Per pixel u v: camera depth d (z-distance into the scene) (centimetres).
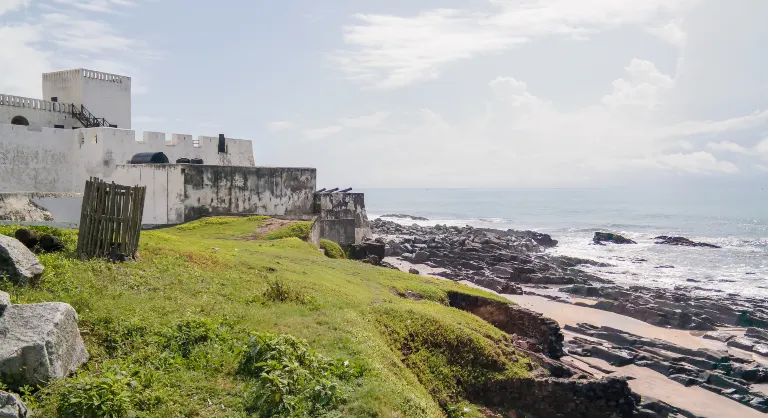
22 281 1312
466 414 1728
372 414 1067
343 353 1368
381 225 9475
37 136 4175
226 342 1280
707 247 7700
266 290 1855
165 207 4069
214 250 2489
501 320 2775
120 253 1794
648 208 17875
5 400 812
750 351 3209
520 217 14512
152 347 1180
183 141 4828
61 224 2850
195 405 998
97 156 4212
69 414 873
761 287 4981
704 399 2505
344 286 2328
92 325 1206
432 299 2644
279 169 4738
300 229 3884
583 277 5169
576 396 2006
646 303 4019
